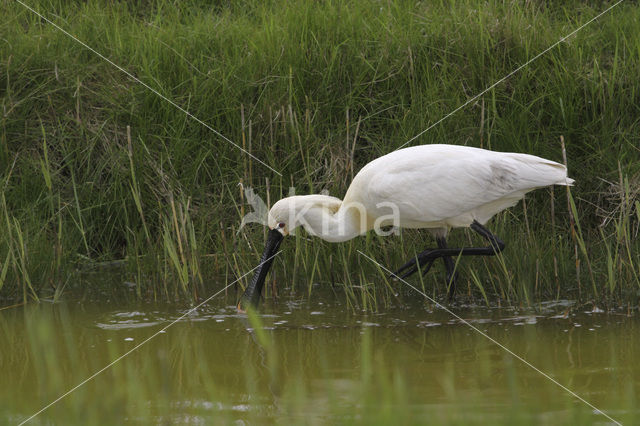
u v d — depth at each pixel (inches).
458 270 454.0
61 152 512.1
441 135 494.9
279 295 446.0
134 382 311.4
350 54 537.3
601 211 481.1
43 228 467.5
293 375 318.0
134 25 586.9
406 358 338.6
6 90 524.1
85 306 419.8
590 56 542.3
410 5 593.3
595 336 365.4
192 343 360.8
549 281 440.1
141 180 497.4
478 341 362.3
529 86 519.5
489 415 273.6
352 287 425.4
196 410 281.7
